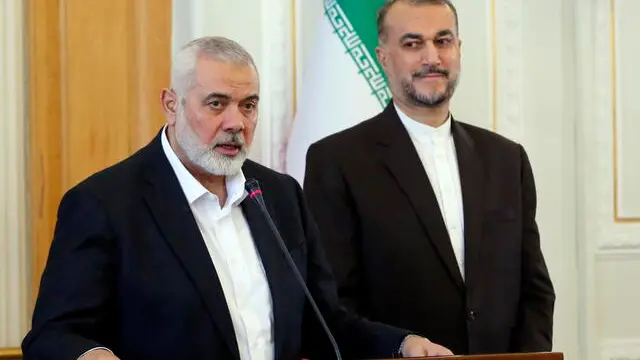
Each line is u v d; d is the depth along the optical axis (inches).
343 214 170.9
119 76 215.8
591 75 257.4
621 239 259.9
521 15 250.5
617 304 260.8
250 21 229.6
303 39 232.7
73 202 126.3
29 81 209.3
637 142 261.4
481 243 170.6
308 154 180.4
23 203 208.4
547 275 175.8
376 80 209.0
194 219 129.3
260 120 228.4
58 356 112.7
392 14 180.2
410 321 166.6
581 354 255.1
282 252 135.6
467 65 246.4
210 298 124.1
